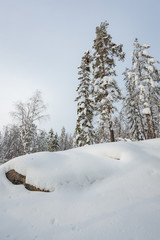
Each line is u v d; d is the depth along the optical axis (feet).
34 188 18.15
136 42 51.08
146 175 17.06
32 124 60.13
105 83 41.42
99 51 45.06
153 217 11.76
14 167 21.89
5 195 17.74
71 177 18.12
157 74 46.19
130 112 66.95
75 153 24.41
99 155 23.18
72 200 15.23
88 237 10.79
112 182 16.89
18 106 56.08
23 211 14.38
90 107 54.39
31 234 11.57
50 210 14.14
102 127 47.01
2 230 12.10
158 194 14.30
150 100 46.32
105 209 13.34
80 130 53.16
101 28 46.93
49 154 23.85
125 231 10.91
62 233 11.39
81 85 56.13
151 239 10.03
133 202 13.70
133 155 20.99
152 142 29.19
